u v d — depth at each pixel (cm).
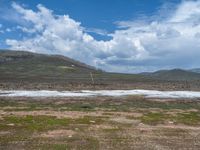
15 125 3519
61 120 3925
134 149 2483
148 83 15188
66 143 2656
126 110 5178
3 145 2541
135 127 3559
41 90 9738
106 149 2467
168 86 12862
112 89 10756
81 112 4778
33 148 2455
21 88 10281
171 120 4138
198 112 5122
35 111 4828
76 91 9619
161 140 2859
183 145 2661
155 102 6656
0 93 8538
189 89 11556
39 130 3244
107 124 3719
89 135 3031
